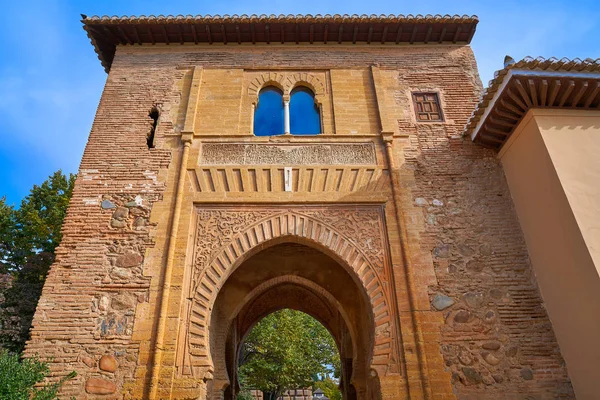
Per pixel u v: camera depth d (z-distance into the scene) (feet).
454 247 27.81
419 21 34.91
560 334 24.45
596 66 24.62
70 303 25.17
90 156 30.58
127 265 26.45
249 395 93.40
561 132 26.11
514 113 27.86
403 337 24.56
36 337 24.07
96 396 22.66
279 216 28.30
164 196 29.04
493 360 24.25
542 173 26.13
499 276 26.91
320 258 37.40
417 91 34.53
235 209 28.60
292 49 36.37
